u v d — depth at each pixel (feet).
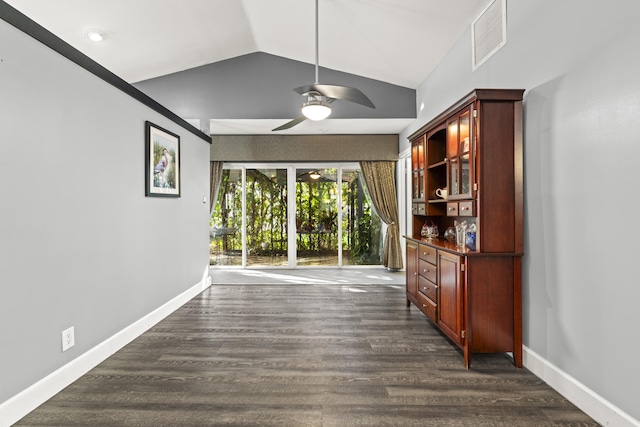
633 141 5.47
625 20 5.59
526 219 8.28
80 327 7.93
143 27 13.51
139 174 10.57
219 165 21.50
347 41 14.24
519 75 8.54
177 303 13.21
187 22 13.64
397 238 21.27
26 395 6.39
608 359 5.99
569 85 6.84
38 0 11.52
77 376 7.72
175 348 9.41
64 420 6.21
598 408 6.15
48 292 6.98
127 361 8.61
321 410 6.54
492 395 7.06
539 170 7.78
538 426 6.07
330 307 13.30
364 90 17.39
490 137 8.27
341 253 22.13
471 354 8.32
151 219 11.32
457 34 12.01
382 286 16.90
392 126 19.06
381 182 21.30
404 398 6.95
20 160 6.33
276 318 11.98
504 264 8.32
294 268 21.97
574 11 6.70
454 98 12.72
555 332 7.33
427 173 11.84
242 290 16.10
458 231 10.00
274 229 22.21
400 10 11.40
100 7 12.14
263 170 22.08
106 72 8.75
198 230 15.55
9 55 6.10
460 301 8.46
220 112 17.37
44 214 6.88
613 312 5.88
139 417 6.30
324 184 22.11
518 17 8.57
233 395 7.05
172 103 17.39
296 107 17.25
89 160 8.25
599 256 6.15
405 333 10.52
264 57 17.31
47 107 6.96
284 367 8.28
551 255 7.43
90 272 8.30
